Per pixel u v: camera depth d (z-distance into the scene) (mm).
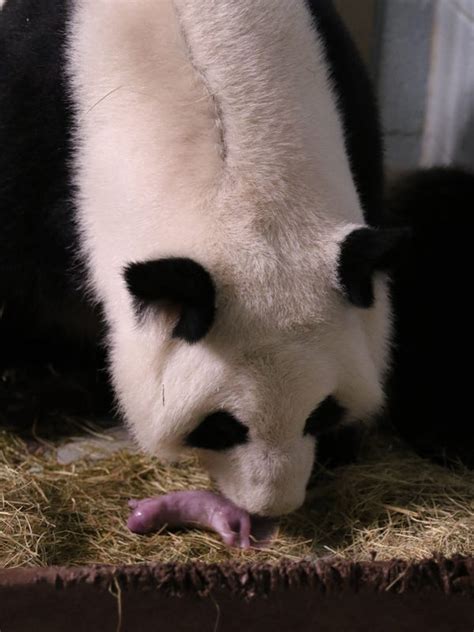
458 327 7953
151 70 6027
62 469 7609
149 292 5352
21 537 6621
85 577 5594
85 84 6332
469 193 8414
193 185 5773
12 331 8203
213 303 5488
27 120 6598
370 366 6246
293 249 5742
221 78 5852
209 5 5992
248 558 6652
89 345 8289
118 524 6969
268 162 5773
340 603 5723
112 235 6168
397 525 6941
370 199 7082
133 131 6047
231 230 5684
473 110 9102
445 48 9727
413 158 10422
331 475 7453
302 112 5988
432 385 7926
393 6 9953
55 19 6609
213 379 5766
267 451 5992
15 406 8320
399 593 5699
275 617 5734
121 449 7891
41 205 6742
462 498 7227
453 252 8164
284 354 5734
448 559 5719
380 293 6316
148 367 5953
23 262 7059
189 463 7641
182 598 5645
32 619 5676
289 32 6141
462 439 7805
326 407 6137
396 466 7641
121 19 6199
